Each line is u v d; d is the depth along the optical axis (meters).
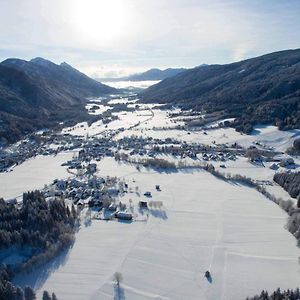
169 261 148.38
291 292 122.88
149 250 155.50
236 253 153.38
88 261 147.88
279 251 154.50
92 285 134.38
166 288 132.88
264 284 134.38
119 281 135.50
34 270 142.50
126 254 152.38
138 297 128.50
